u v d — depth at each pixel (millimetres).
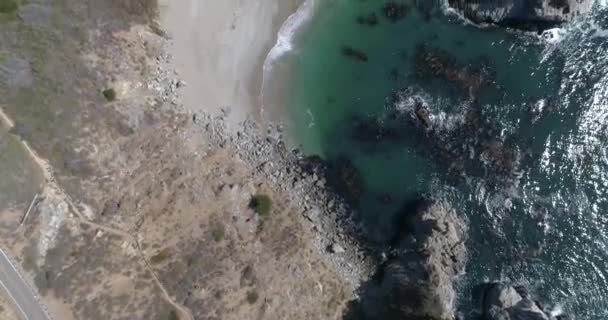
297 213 63250
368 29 66750
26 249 46062
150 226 53750
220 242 57188
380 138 65312
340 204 64250
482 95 65000
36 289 45750
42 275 46250
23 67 49812
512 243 62875
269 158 63938
